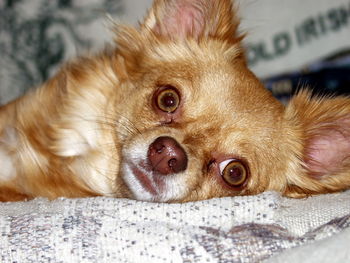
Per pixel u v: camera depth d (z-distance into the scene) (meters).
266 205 0.19
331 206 0.20
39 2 0.44
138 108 0.26
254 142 0.26
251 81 0.27
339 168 0.27
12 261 0.17
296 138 0.28
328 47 0.44
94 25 0.43
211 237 0.17
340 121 0.27
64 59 0.44
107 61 0.28
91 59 0.29
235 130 0.25
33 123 0.27
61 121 0.27
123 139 0.25
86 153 0.27
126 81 0.27
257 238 0.17
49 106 0.27
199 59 0.28
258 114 0.26
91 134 0.27
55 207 0.19
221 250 0.17
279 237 0.17
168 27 0.29
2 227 0.18
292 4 0.44
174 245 0.17
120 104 0.27
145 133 0.24
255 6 0.44
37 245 0.17
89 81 0.28
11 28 0.44
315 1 0.44
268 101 0.27
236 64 0.28
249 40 0.38
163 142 0.23
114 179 0.26
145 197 0.23
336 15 0.44
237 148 0.25
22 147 0.26
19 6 0.44
